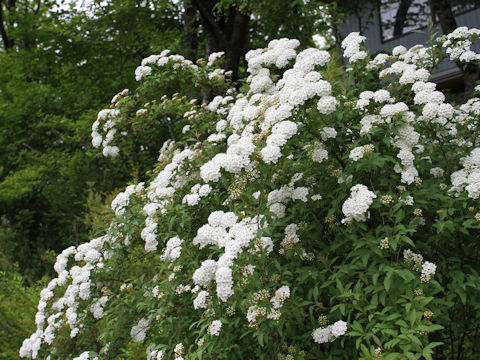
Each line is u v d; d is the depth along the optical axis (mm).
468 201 2930
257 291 2771
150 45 11062
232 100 5234
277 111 2986
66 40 10672
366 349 2480
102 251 4289
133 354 4004
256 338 2990
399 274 2562
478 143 3744
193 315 3451
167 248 3418
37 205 12672
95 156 9969
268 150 2828
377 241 2754
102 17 10188
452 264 3160
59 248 11547
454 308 3172
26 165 12047
